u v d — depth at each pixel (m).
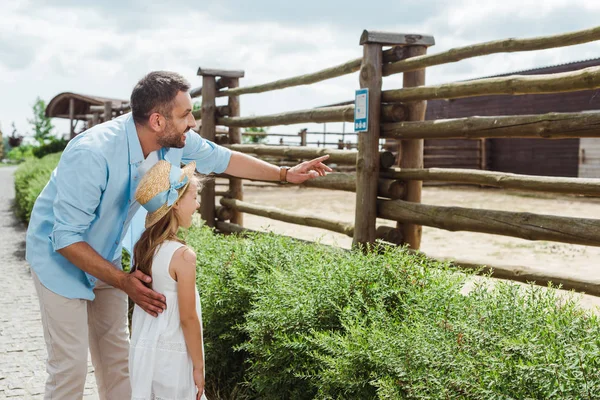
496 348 2.22
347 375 2.56
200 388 2.56
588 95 18.91
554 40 3.65
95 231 2.85
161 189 2.50
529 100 20.75
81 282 2.83
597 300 5.23
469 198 17.09
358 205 4.80
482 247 9.11
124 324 3.28
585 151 19.73
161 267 2.52
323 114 5.48
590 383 1.86
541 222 3.66
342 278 3.11
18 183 14.02
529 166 21.55
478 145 22.78
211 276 3.83
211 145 3.44
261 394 3.29
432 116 24.56
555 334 2.20
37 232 2.80
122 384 3.28
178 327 2.54
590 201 16.19
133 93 2.71
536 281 3.66
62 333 2.80
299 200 16.53
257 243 4.00
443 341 2.31
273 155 6.36
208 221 7.34
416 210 4.44
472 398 2.07
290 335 3.02
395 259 3.10
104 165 2.67
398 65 4.65
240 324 3.57
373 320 2.76
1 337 4.98
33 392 3.92
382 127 4.77
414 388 2.18
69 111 27.59
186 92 2.73
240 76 7.37
